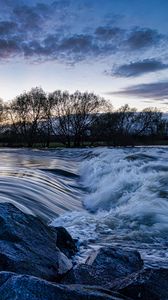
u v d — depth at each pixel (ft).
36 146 267.59
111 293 12.96
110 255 20.15
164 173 49.55
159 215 32.48
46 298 11.14
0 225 19.38
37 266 17.26
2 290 11.35
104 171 63.31
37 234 20.52
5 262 16.40
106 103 275.39
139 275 16.33
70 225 31.73
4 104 276.21
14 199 35.58
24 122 266.57
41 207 35.83
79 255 23.45
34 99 263.70
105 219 33.45
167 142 294.87
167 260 22.66
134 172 55.16
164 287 15.57
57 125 261.03
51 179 59.72
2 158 124.06
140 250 24.79
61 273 18.12
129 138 274.16
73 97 263.70
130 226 30.86
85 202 46.29
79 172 80.28
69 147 253.03
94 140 269.64
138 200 37.86
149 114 305.73
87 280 17.40
